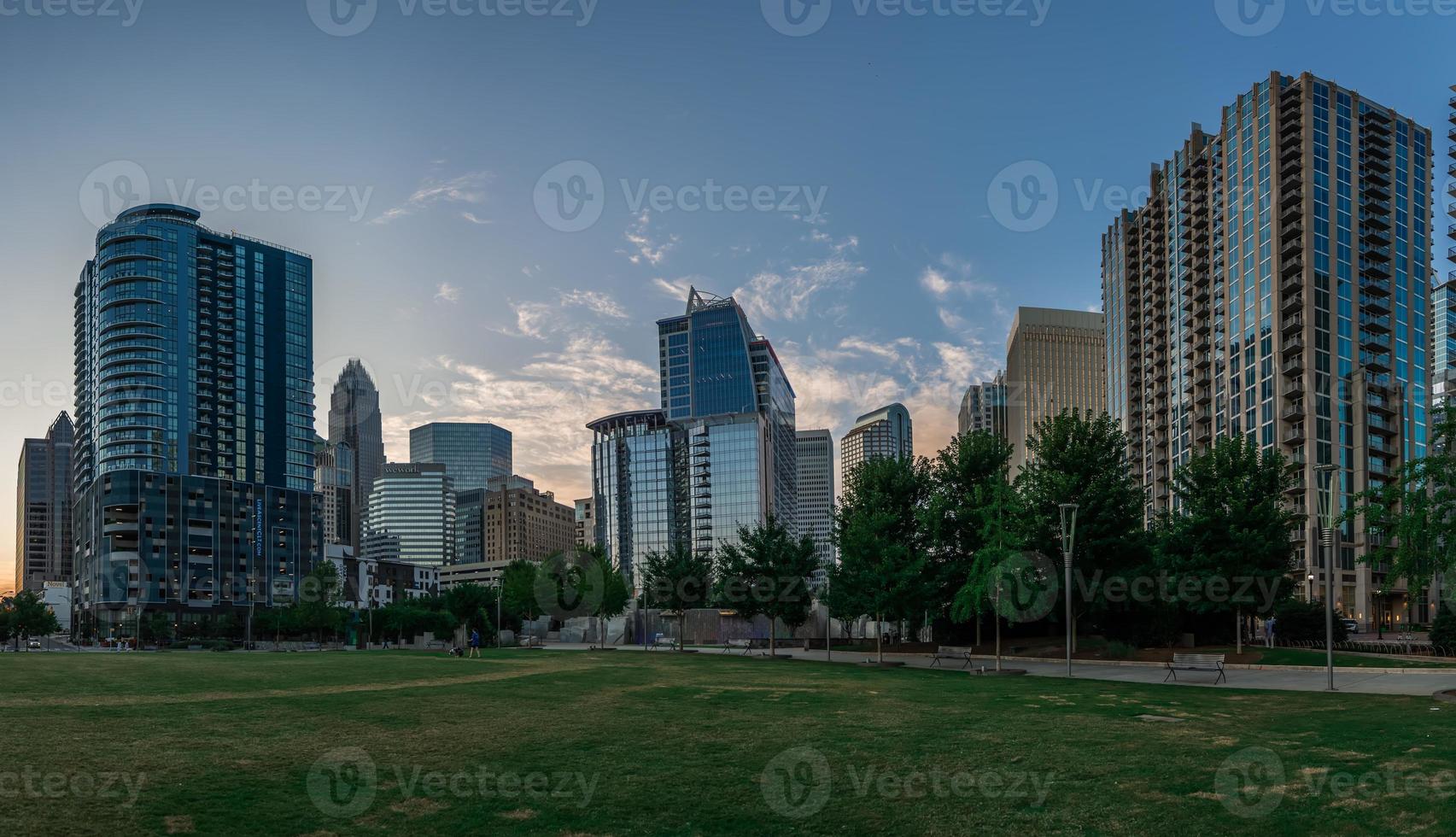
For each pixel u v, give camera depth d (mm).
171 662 44062
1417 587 28234
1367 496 29469
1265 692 30594
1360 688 32031
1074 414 55688
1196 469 54469
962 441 62656
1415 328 126312
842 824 12898
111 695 25797
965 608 44938
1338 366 119188
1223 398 133250
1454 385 124875
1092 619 56844
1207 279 139875
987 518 46219
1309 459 114812
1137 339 169625
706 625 88438
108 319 184375
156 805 12938
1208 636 57656
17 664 40969
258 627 156250
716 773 15906
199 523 180000
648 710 24484
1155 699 27781
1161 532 57094
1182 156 151000
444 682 33062
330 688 29391
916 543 57375
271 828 12164
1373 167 126312
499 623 97250
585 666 44281
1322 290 120062
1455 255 135875
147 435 178375
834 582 53375
